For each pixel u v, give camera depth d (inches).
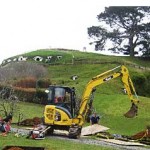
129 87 1348.4
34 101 2492.6
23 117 1772.9
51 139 1229.1
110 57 4719.5
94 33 5265.8
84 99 1362.0
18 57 5032.0
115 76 1362.0
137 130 1820.9
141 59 4889.3
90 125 1631.4
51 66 4217.5
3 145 1011.3
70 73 3902.6
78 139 1304.1
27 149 971.9
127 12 4977.9
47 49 5546.3
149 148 1240.8
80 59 4446.4
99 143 1246.9
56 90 1364.4
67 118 1342.3
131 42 5044.3
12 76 3282.5
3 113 1733.5
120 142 1312.7
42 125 1342.3
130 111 1328.7
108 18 5128.0
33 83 2866.6
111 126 1918.1
